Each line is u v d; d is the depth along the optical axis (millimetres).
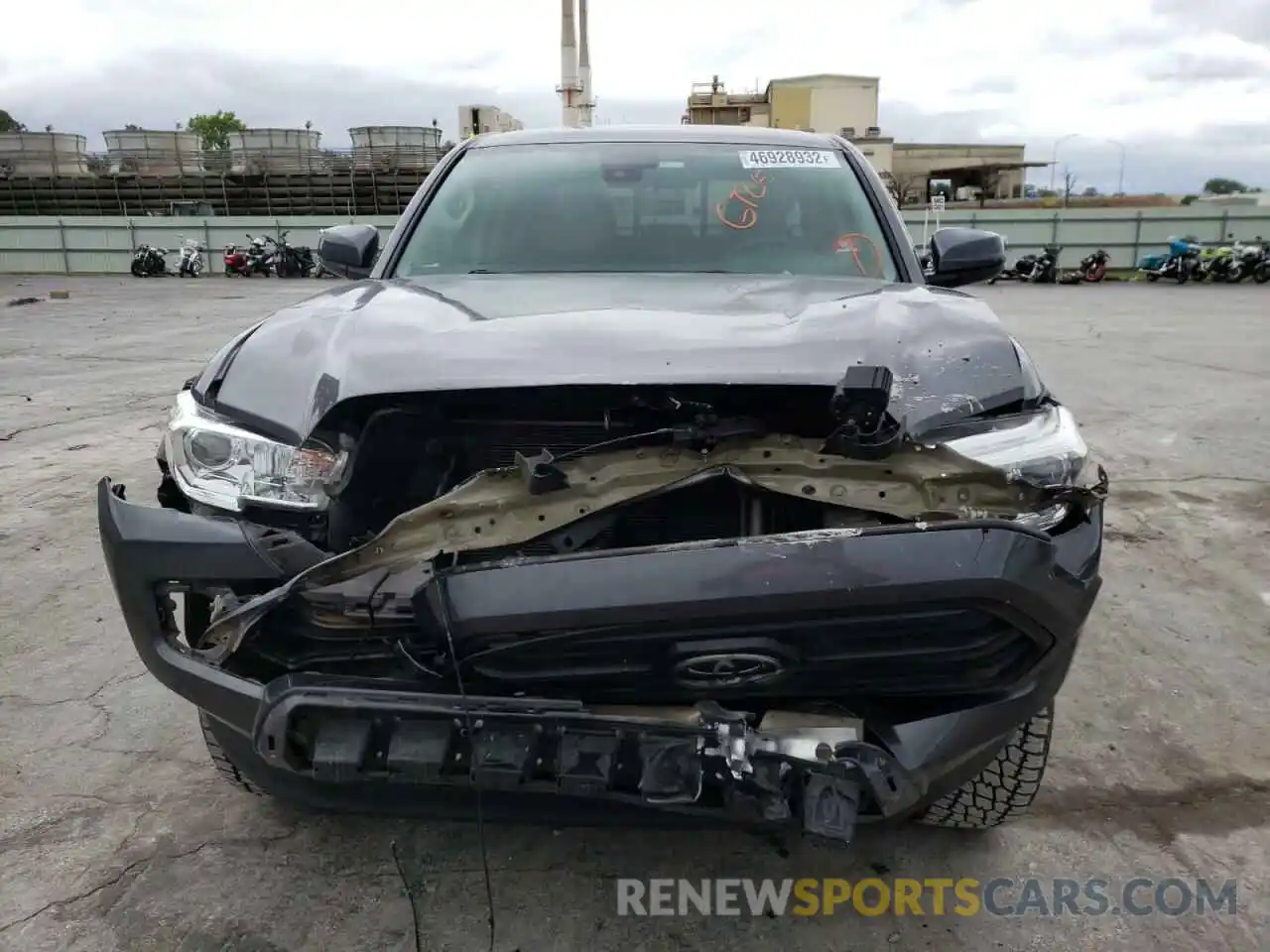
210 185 38375
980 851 2553
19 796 2744
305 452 1974
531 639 1743
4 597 4105
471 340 2078
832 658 1773
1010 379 2117
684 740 1729
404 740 1738
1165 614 4012
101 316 16719
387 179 37000
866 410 1822
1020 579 1735
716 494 1955
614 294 2549
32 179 39719
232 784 2682
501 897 2361
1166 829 2645
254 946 2205
